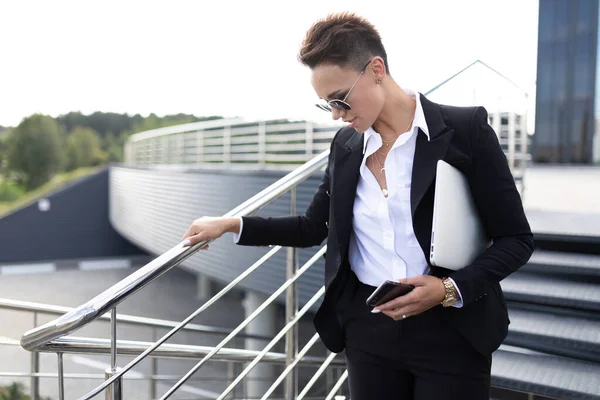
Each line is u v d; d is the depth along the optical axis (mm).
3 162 35969
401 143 1346
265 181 8656
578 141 8500
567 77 8414
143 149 18453
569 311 2574
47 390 8312
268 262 8914
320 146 8883
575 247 3025
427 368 1412
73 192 21844
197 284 18859
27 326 12109
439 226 1293
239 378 2068
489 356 1427
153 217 13852
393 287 1244
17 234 21125
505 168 1329
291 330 2340
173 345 2562
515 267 1318
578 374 2182
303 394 2396
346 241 1463
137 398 8578
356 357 1526
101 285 18406
